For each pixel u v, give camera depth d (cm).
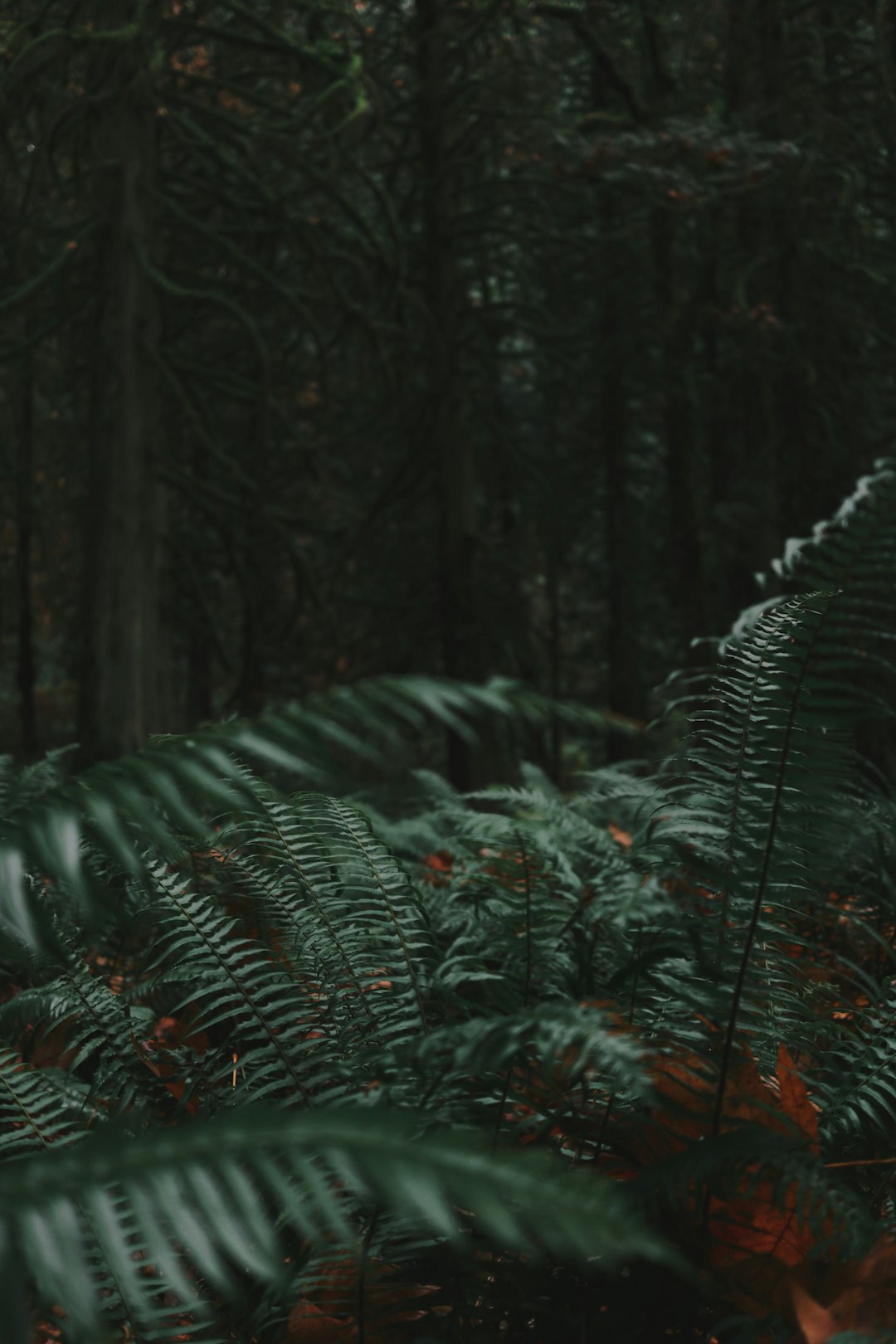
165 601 1354
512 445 2025
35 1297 138
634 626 2269
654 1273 160
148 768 127
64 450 2014
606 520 2370
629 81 1603
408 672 2003
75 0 1177
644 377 2127
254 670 1589
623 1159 175
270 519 1406
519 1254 160
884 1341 129
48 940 114
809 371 1603
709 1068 172
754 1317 152
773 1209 161
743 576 1680
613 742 2077
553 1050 132
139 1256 152
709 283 1753
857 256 1691
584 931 188
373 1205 156
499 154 1769
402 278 1480
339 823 201
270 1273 105
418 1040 158
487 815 197
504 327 1934
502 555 2134
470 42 1677
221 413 1895
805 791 169
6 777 277
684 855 168
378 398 2017
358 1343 158
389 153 1822
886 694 405
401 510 2012
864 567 160
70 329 1527
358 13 1730
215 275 1670
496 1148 158
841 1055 192
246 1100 181
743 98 1633
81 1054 196
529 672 1958
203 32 1253
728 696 176
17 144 1381
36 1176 107
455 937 236
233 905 231
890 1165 186
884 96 1585
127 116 1277
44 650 2828
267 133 1254
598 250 1875
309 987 194
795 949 226
